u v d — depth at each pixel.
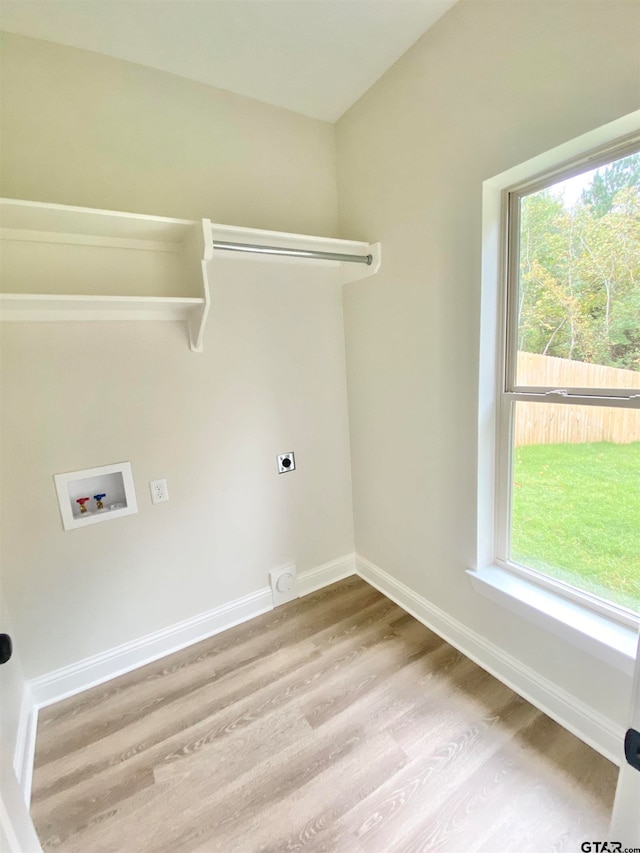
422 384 1.74
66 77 1.43
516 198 1.37
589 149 1.14
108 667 1.74
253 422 1.96
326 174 2.02
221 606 2.00
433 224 1.55
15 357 1.42
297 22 1.36
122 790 1.28
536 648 1.45
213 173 1.74
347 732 1.43
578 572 1.38
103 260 1.54
